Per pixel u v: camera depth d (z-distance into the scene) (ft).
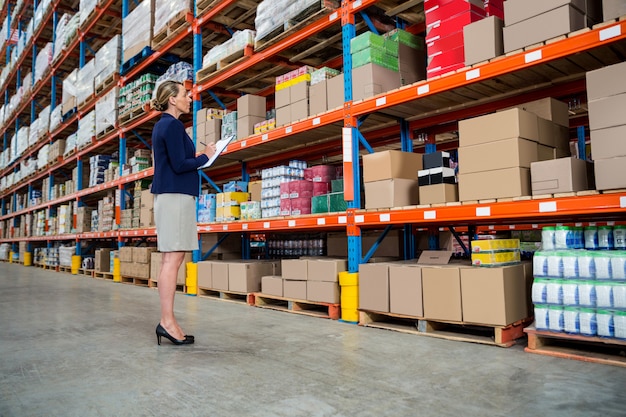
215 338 10.75
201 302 16.97
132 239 32.32
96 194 35.58
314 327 11.91
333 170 15.88
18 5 49.11
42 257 41.63
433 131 15.70
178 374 7.89
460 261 12.19
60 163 37.29
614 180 8.05
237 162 22.44
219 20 20.29
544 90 11.78
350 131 13.05
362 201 14.26
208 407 6.31
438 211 10.82
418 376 7.50
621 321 7.88
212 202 19.72
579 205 8.51
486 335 10.33
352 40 13.28
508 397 6.40
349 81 13.25
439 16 11.55
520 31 9.61
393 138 18.21
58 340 10.88
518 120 9.53
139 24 24.70
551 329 8.71
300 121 14.79
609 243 8.89
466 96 12.31
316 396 6.63
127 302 17.49
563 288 8.57
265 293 15.46
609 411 5.78
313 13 14.60
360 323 12.09
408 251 14.90
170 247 10.07
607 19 8.49
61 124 36.70
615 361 7.83
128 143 32.86
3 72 56.08
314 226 14.20
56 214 41.32
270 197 16.47
